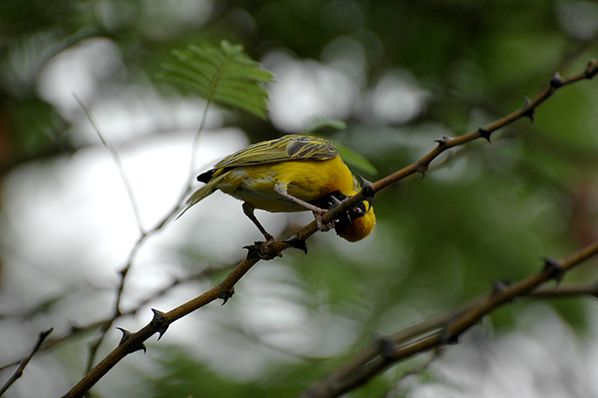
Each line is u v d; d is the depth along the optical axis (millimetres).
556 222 13641
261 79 6785
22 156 13562
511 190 13547
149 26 13641
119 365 10008
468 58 14016
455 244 13273
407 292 12570
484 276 13039
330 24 13766
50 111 13742
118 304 6473
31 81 13641
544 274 5590
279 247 5738
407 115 13125
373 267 12727
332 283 10328
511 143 13547
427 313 12297
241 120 13562
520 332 12367
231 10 13961
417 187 13281
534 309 12633
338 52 13695
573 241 13320
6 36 13570
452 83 13812
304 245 5805
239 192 7605
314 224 5750
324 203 7906
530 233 13500
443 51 13805
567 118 13828
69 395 5480
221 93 6840
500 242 13320
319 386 6895
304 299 10125
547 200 13695
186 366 9875
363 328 10258
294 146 7715
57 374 11609
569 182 13609
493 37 13992
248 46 13805
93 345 6508
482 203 13484
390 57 13273
